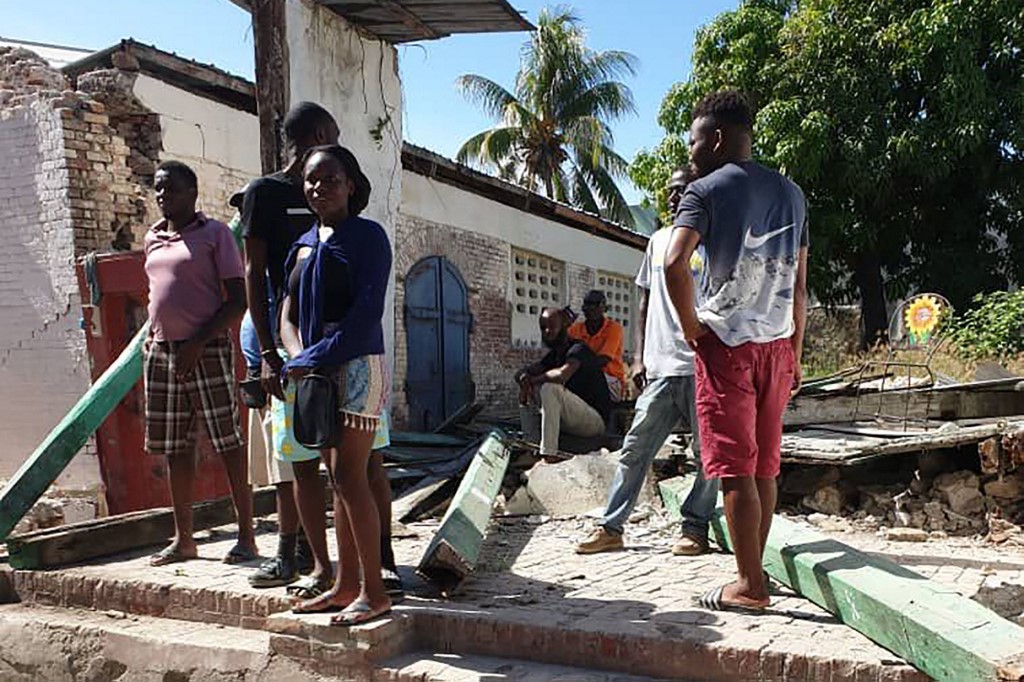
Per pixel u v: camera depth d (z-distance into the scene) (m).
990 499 5.32
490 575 4.21
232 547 4.73
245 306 4.52
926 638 2.71
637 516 5.67
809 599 3.48
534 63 25.69
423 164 10.74
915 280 16.47
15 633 4.19
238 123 8.67
